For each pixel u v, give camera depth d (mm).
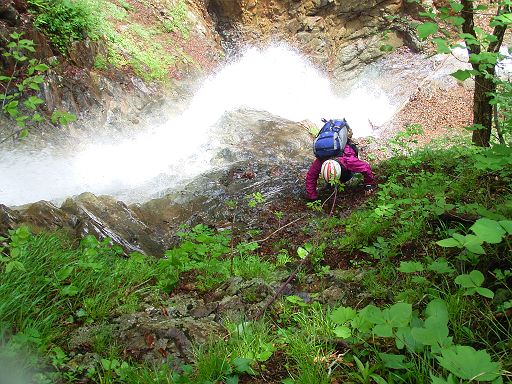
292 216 6527
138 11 16344
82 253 4203
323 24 20312
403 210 4844
